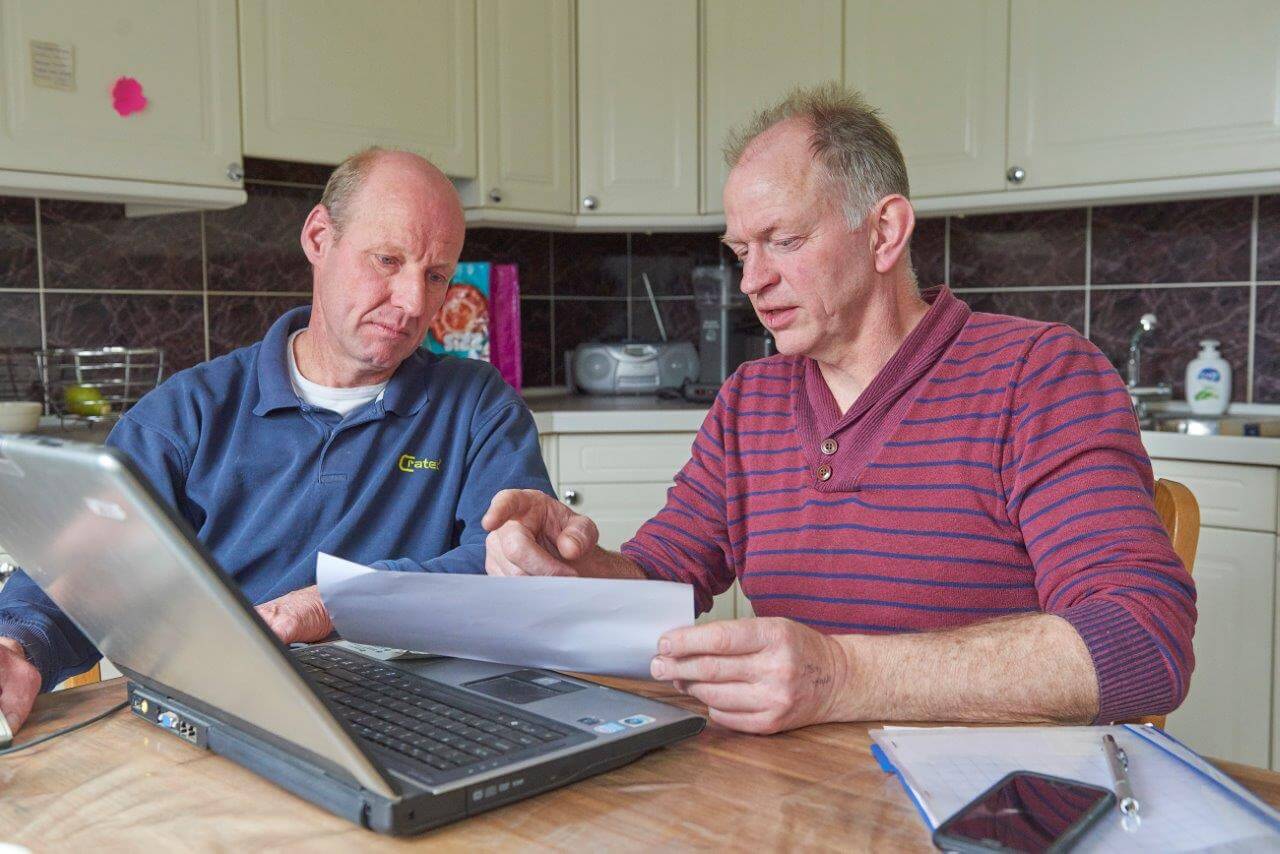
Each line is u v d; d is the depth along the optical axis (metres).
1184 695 0.90
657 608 0.87
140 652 0.82
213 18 2.30
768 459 1.29
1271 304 2.63
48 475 0.64
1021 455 1.12
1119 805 0.68
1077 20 2.51
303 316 1.57
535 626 0.90
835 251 1.19
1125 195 2.50
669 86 2.97
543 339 3.37
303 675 0.64
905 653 0.88
